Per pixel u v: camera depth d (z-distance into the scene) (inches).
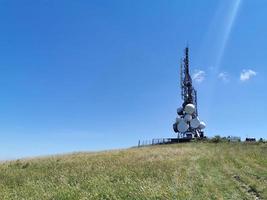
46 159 1718.8
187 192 739.4
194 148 2266.2
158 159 1454.2
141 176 994.7
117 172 1072.2
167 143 3181.6
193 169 1162.6
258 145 2522.1
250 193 796.0
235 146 2455.7
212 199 716.7
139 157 1566.2
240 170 1165.1
